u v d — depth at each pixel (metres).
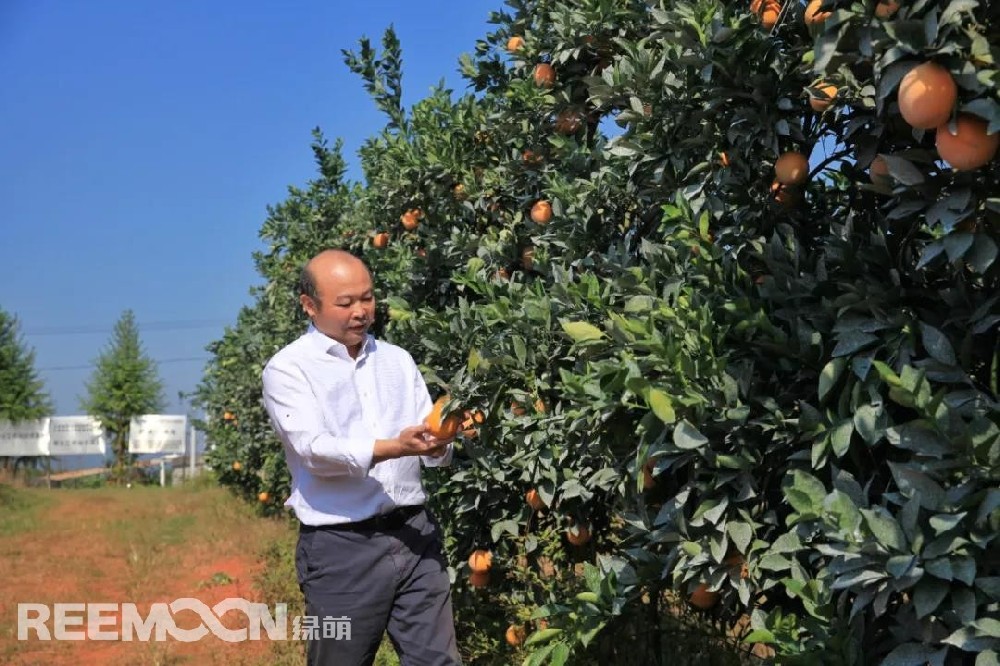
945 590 1.95
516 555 4.62
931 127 1.95
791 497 2.31
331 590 3.03
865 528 2.08
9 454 28.50
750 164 2.95
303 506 3.08
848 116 2.66
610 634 3.79
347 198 9.43
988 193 2.09
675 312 2.67
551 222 4.29
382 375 3.24
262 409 12.73
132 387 29.23
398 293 5.78
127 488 22.58
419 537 3.13
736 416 2.48
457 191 5.57
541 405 3.68
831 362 2.36
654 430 2.62
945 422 2.06
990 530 1.96
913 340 2.31
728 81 2.85
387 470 3.06
